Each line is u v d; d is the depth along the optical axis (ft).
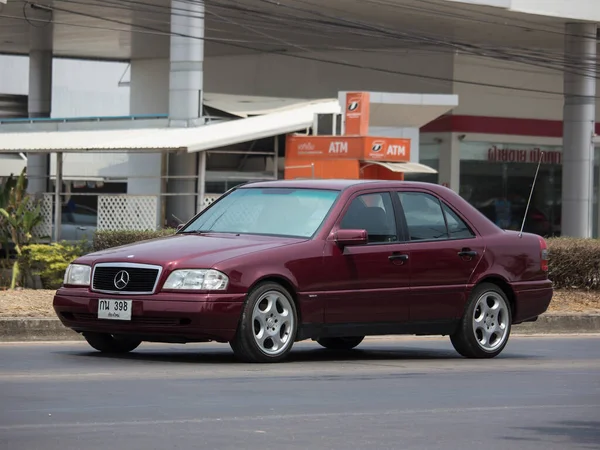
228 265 79.15
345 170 229.86
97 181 267.80
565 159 318.45
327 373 77.56
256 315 80.43
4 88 391.86
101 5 277.23
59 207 227.81
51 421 54.85
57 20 310.86
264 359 81.30
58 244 184.24
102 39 342.03
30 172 286.05
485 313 93.20
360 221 86.94
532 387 73.72
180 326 78.54
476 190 352.49
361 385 71.51
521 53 349.41
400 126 271.49
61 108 391.65
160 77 370.94
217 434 52.11
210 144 225.15
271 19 290.35
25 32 335.88
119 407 59.41
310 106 246.06
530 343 113.50
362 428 55.16
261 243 83.05
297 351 97.40
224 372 75.66
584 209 316.60
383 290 86.48
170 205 242.99
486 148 352.49
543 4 296.30
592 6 307.17
